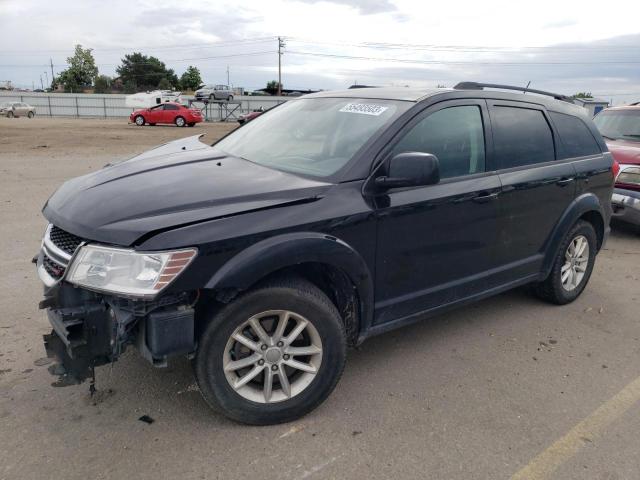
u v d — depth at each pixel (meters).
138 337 2.78
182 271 2.58
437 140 3.63
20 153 15.84
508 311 4.81
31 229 6.79
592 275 5.91
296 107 4.30
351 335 3.39
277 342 2.98
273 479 2.64
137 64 116.31
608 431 3.13
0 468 2.63
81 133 27.25
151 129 33.81
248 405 2.96
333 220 3.02
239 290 2.77
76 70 99.94
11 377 3.40
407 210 3.35
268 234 2.80
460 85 4.18
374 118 3.57
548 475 2.75
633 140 8.11
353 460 2.80
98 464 2.69
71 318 2.63
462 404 3.34
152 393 3.29
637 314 4.86
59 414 3.06
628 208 7.13
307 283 3.04
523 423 3.17
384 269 3.35
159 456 2.76
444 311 3.85
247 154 3.83
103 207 2.82
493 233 3.98
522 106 4.33
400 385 3.52
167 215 2.72
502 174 3.99
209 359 2.82
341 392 3.42
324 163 3.38
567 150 4.66
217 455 2.79
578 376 3.74
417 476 2.71
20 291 4.75
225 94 56.41
